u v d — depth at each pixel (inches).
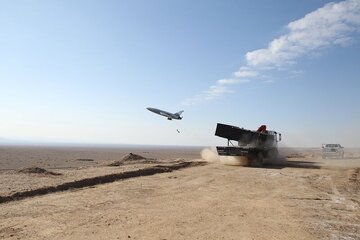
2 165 1201.4
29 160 1521.9
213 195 593.3
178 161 1278.3
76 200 519.2
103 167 963.3
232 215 449.7
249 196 591.5
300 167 1184.2
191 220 418.9
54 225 383.2
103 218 416.5
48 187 587.8
